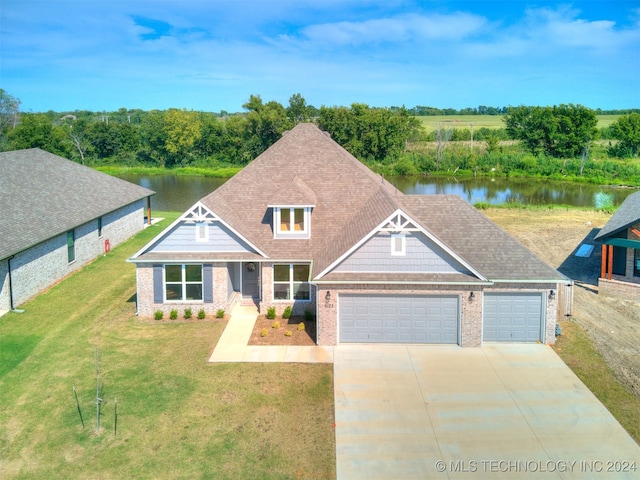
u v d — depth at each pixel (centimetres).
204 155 10288
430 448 1453
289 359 1973
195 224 2344
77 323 2305
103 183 3888
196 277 2375
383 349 2053
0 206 2711
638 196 3381
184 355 2006
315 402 1684
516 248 2194
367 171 3039
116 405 1656
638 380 1816
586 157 8962
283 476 1347
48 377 1838
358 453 1434
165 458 1412
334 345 2086
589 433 1516
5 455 1423
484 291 2089
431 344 2095
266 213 2581
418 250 2059
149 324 2298
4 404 1662
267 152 2862
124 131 10294
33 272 2625
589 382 1802
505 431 1527
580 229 4203
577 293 2712
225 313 2389
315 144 2877
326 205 2597
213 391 1745
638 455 1420
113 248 3578
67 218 3009
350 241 2159
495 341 2120
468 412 1623
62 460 1404
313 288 2398
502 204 5538
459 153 9406
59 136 9725
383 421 1579
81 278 2917
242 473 1356
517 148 9794
